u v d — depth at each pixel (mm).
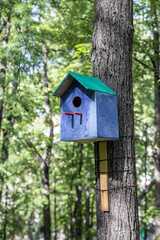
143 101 12812
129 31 3637
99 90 3273
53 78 11430
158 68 8766
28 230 14695
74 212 11578
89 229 11992
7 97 6805
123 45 3564
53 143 10594
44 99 8742
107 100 3334
